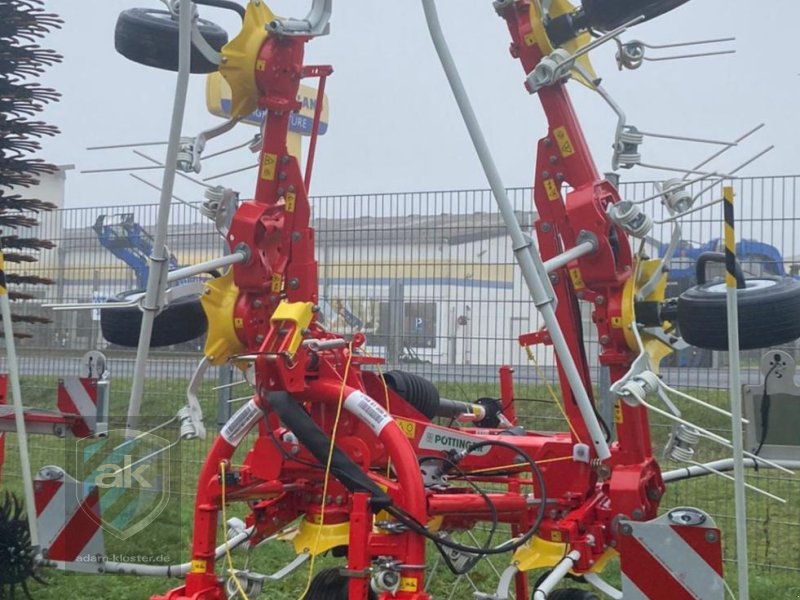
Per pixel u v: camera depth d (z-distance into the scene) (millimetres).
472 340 8930
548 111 5160
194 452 10156
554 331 4742
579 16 5066
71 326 10820
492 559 7266
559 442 5152
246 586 4766
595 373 8180
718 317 4746
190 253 9680
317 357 4652
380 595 4266
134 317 5477
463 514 4844
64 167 7395
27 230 10906
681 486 8508
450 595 6148
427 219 9094
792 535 7867
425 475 4988
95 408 5777
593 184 5074
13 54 6797
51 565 5191
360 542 4215
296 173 5215
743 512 3973
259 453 4812
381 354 9180
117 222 10211
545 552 4820
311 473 4844
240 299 5113
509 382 6102
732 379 4008
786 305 4727
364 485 4336
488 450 5203
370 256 9273
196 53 5305
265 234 5117
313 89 7070
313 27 5172
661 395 4754
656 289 5141
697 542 4172
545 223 5227
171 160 4582
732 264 4016
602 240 4957
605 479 5090
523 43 5137
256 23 5094
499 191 4621
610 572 6922
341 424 4734
